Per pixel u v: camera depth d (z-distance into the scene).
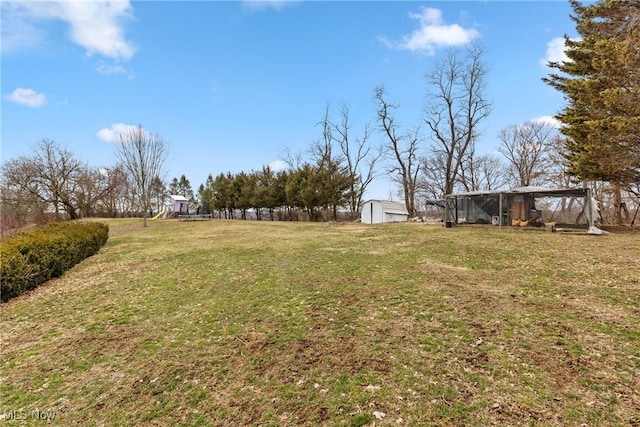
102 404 2.76
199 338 3.98
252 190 33.97
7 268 5.70
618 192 14.75
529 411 2.32
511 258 7.61
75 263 8.62
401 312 4.39
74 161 31.83
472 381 2.74
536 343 3.34
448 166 25.77
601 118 10.58
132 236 15.44
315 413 2.45
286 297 5.35
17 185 27.62
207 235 15.38
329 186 28.53
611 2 10.53
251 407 2.59
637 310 4.14
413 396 2.58
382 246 10.31
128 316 4.85
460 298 4.85
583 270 6.20
